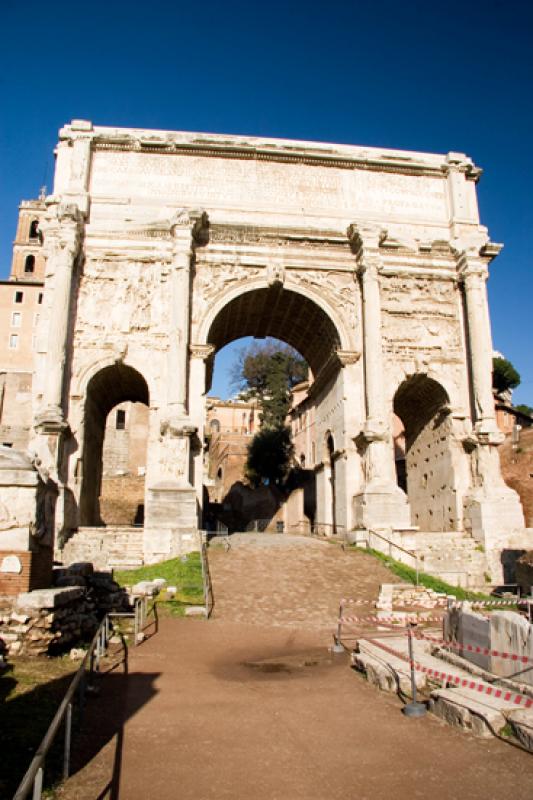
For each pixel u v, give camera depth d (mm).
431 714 8602
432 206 31453
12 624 10883
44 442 24766
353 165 31219
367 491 25812
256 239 29547
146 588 17141
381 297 29812
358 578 20703
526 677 8633
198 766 6762
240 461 63938
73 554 23844
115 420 60406
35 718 7848
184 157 30344
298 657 12336
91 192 29234
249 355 65562
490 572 25609
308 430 57969
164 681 10242
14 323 66062
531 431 42938
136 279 28297
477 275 29766
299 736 7723
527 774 6582
